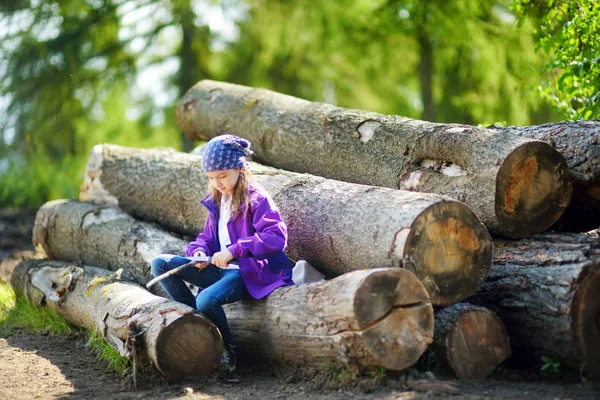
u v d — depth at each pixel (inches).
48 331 252.7
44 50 565.9
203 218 255.0
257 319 186.7
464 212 176.2
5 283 335.3
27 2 564.7
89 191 310.7
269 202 189.3
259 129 282.4
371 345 158.7
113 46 592.1
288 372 180.9
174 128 618.5
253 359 192.2
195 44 603.5
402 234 171.9
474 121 512.4
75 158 621.3
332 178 247.6
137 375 184.5
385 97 642.8
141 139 624.7
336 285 164.2
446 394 158.4
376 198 188.7
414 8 499.5
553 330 176.7
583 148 200.7
